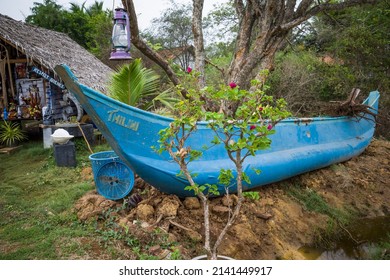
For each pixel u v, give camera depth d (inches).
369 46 457.1
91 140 369.4
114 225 178.2
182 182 197.5
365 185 306.5
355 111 356.5
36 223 191.2
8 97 446.3
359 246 225.3
